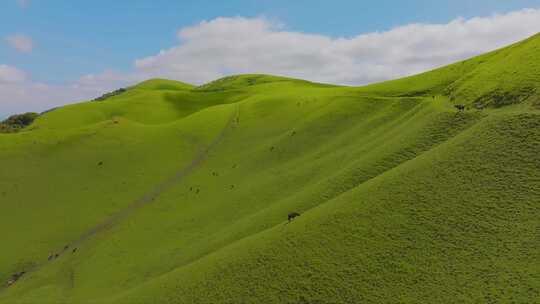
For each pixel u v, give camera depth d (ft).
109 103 585.63
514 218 115.24
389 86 357.20
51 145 375.04
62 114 536.83
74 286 193.88
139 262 201.87
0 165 337.31
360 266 119.24
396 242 123.75
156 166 339.16
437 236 120.37
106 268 204.85
